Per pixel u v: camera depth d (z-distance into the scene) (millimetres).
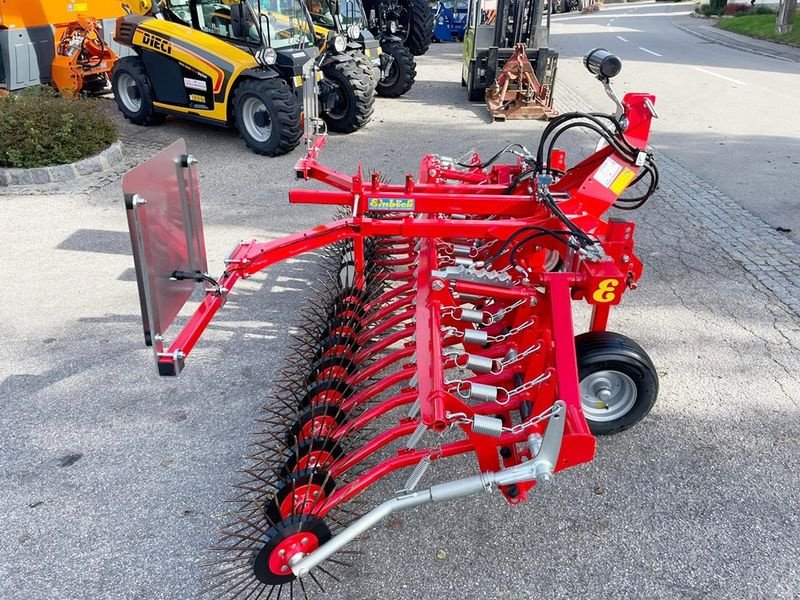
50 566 2900
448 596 2746
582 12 39406
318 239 3566
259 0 8656
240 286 5359
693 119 10852
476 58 11891
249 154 9062
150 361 4379
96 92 12141
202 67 9016
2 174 7625
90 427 3762
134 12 10016
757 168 8273
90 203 7164
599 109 11578
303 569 2467
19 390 4082
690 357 4379
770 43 21594
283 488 2613
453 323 3551
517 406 3203
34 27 10641
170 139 9680
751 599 2707
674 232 6332
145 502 3238
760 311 4941
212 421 3795
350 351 3596
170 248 2912
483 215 3951
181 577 2840
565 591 2760
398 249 4961
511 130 10297
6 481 3377
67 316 4918
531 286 3354
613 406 3586
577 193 3633
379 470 2711
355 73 9727
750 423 3752
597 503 3215
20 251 5988
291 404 3518
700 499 3232
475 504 3225
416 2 15086
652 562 2891
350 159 8789
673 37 23938
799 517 3119
